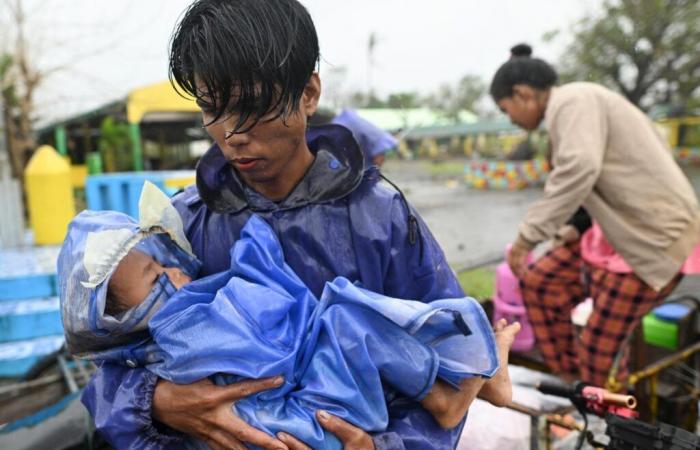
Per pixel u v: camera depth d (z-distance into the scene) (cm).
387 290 117
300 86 96
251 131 95
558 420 164
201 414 96
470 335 100
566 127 230
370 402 98
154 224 103
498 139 3238
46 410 160
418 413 107
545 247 600
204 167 117
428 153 3819
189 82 94
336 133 116
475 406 188
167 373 99
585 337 256
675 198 229
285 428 94
